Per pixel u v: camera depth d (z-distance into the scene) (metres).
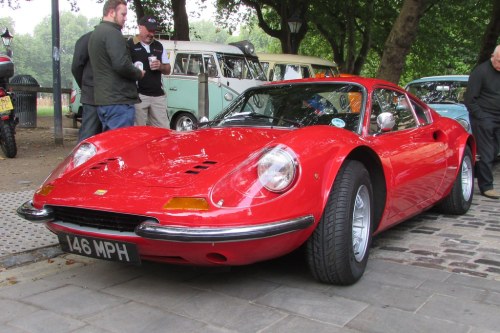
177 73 10.48
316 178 2.79
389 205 3.54
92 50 5.02
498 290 3.02
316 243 2.92
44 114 23.03
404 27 9.14
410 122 4.32
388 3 20.48
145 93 6.31
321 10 20.22
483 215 5.18
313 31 26.25
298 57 12.59
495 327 2.53
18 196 5.40
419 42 22.66
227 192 2.62
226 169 2.79
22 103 13.47
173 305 2.82
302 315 2.68
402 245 4.03
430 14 20.78
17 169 7.13
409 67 27.14
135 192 2.77
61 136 9.91
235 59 10.66
